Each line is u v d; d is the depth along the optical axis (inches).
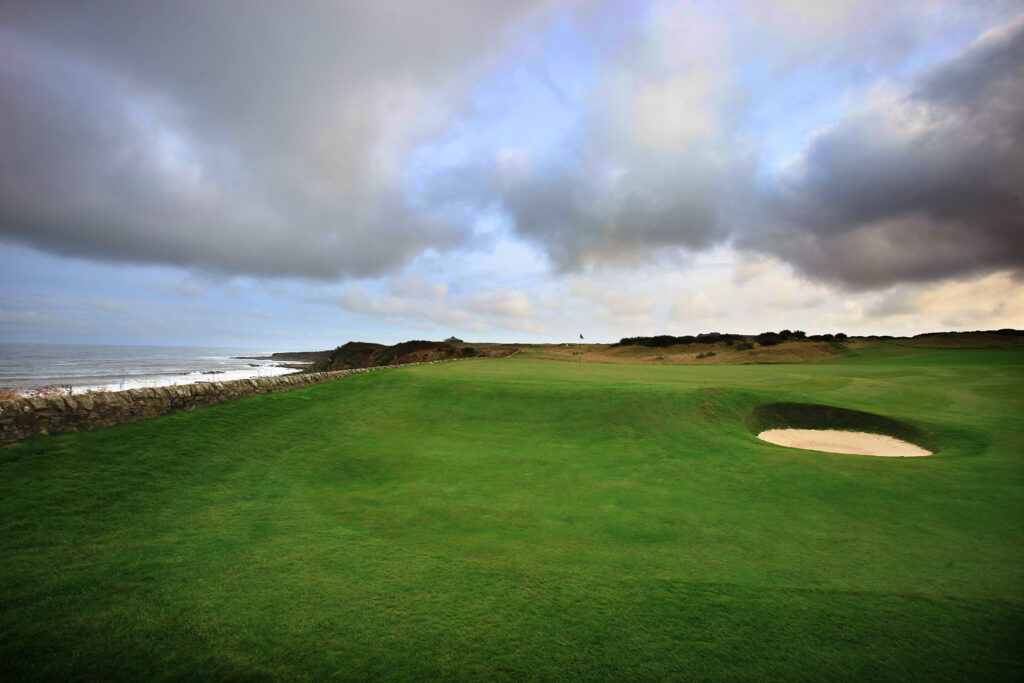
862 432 765.9
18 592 215.6
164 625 198.7
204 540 283.0
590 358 3154.5
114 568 242.8
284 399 652.1
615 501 389.4
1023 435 648.4
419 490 407.2
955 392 996.6
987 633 212.1
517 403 751.7
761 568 272.5
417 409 714.2
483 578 251.0
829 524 345.4
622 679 177.6
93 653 179.8
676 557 285.4
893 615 225.3
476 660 185.3
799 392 912.9
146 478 366.0
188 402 540.1
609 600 231.9
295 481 409.7
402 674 176.6
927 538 321.7
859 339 3282.5
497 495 399.5
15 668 169.0
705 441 597.6
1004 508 381.1
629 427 653.3
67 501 311.4
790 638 205.3
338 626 203.5
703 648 196.9
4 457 348.8
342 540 295.4
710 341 3425.2
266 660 181.0
